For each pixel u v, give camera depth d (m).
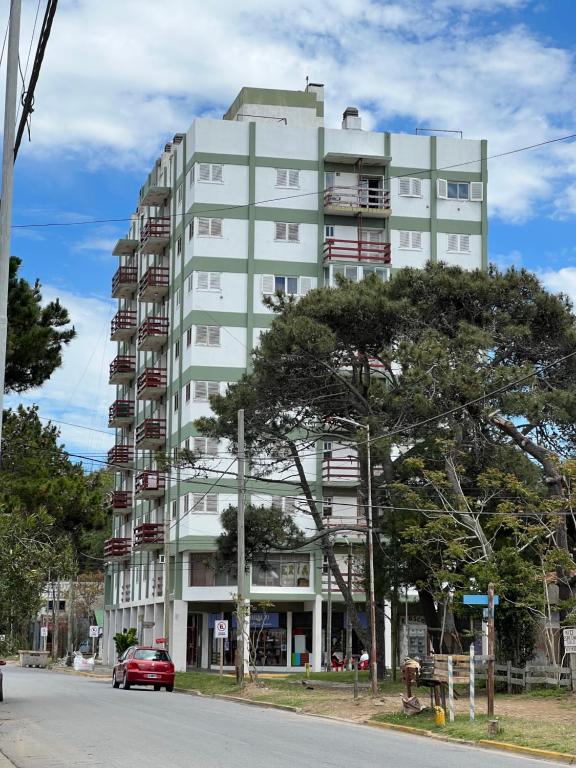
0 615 30.45
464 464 38.22
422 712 24.69
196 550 60.75
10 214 18.83
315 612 60.50
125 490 79.69
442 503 37.41
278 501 61.03
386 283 41.31
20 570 30.33
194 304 61.59
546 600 32.59
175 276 66.31
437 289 39.69
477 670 34.47
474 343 36.84
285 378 40.47
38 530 31.84
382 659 41.84
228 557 44.62
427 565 36.91
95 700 32.53
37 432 37.19
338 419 41.41
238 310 61.97
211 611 63.56
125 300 83.25
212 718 25.12
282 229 63.03
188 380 61.94
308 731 21.86
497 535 37.69
